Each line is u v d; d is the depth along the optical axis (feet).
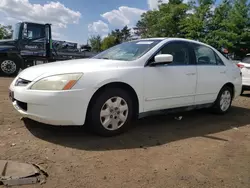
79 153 11.49
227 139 14.57
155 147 12.69
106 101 13.25
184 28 75.00
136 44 16.76
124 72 13.71
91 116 13.05
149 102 14.84
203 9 72.13
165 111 15.97
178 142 13.60
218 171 10.63
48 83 12.39
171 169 10.53
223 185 9.59
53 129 14.23
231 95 20.80
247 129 16.78
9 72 40.52
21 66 40.88
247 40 68.23
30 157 10.80
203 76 17.74
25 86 12.96
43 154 11.17
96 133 13.48
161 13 86.94
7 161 10.23
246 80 30.30
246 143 14.08
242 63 31.04
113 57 15.93
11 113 16.70
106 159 11.06
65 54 44.29
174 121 17.62
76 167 10.24
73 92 12.24
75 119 12.48
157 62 14.61
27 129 14.01
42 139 12.80
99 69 13.17
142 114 14.74
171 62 15.21
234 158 11.98
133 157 11.41
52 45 42.65
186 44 17.38
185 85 16.53
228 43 65.10
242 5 68.54
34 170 9.64
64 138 13.08
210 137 14.74
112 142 12.94
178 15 81.46
